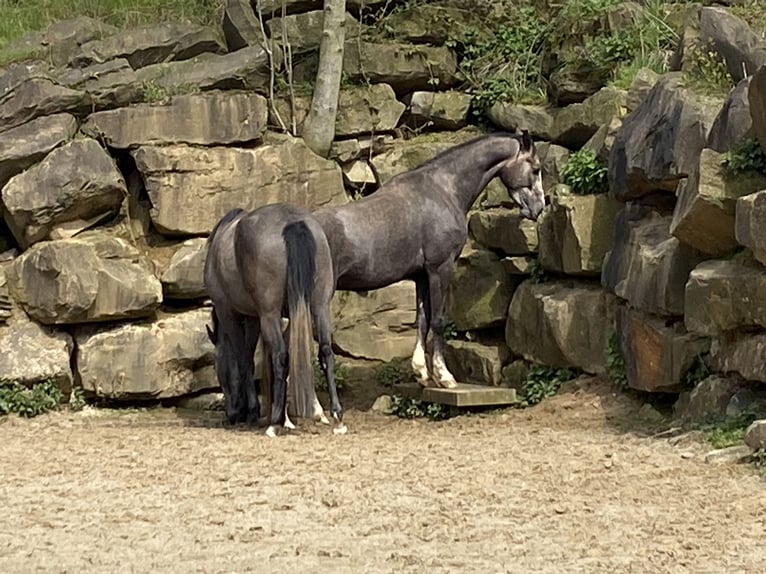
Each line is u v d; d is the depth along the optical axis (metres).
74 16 15.06
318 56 14.54
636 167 10.70
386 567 6.02
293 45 14.58
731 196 9.42
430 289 11.65
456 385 11.73
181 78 13.89
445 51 14.64
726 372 9.54
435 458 8.97
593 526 6.81
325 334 10.54
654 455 8.86
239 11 14.64
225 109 13.25
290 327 10.06
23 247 12.96
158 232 13.16
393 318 13.78
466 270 12.86
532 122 13.71
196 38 14.38
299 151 13.49
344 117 14.17
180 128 13.09
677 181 10.41
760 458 8.25
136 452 9.59
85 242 12.52
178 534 6.77
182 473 8.57
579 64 13.30
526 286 12.19
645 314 10.54
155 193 12.88
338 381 13.03
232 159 13.16
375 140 14.27
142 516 7.23
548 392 11.59
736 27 10.92
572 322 11.41
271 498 7.67
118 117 12.96
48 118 12.86
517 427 10.60
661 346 10.27
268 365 10.92
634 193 10.97
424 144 14.20
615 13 13.40
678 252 10.12
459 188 11.74
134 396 12.52
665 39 13.14
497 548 6.36
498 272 12.66
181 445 9.89
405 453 9.23
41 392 12.30
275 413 10.44
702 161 9.58
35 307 12.46
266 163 13.30
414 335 13.80
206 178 13.05
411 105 14.47
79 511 7.40
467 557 6.19
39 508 7.50
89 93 13.07
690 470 8.24
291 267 10.10
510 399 11.45
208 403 12.75
